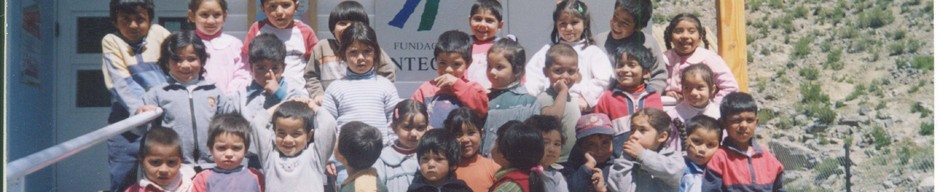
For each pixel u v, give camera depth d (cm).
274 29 622
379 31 642
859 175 983
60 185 624
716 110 667
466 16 651
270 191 593
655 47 663
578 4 659
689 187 649
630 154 643
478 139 615
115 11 601
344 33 615
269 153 595
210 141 588
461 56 625
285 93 610
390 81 622
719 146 657
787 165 1009
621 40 661
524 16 666
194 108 596
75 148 521
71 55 638
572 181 632
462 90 623
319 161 600
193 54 600
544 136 625
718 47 699
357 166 601
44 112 628
